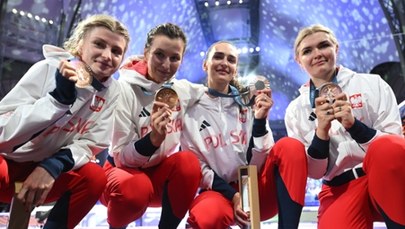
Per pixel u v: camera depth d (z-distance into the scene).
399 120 1.59
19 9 5.82
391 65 6.70
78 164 1.37
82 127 1.46
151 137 1.51
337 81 1.70
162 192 1.69
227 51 1.76
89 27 1.41
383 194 1.30
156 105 1.51
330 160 1.61
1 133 1.24
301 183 1.43
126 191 1.50
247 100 1.79
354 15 6.65
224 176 1.75
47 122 1.21
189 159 1.58
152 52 1.62
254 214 1.38
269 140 1.61
